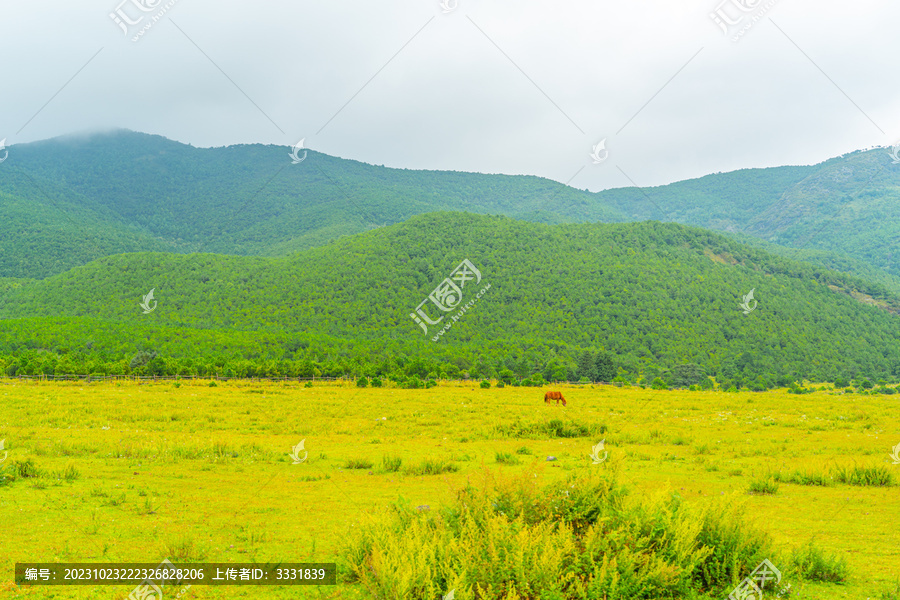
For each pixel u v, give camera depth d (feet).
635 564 20.08
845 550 26.81
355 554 22.39
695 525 21.15
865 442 68.23
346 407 110.22
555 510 23.06
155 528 29.45
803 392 255.91
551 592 18.62
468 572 19.04
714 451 61.00
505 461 52.90
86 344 283.18
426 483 42.14
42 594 21.03
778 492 39.58
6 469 41.06
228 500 36.22
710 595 20.33
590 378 279.90
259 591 21.49
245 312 460.14
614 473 24.89
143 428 78.28
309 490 39.52
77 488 38.42
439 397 136.98
